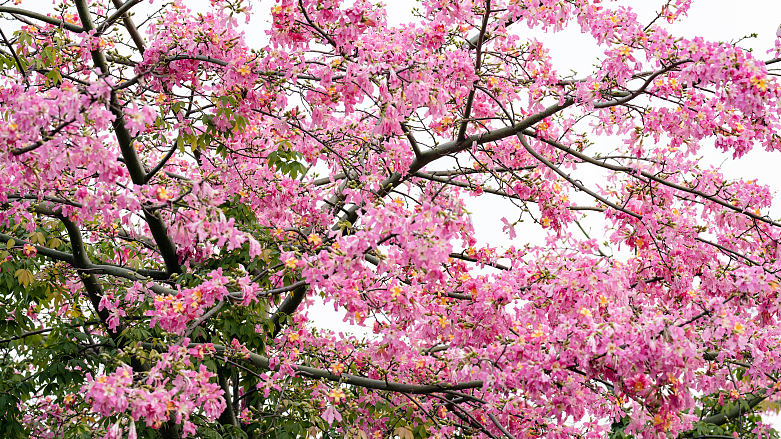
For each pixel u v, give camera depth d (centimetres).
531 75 563
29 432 698
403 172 601
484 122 648
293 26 483
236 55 499
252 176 603
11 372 656
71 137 400
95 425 637
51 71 513
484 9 543
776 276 507
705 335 412
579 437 580
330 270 411
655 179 565
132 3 568
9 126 384
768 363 470
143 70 505
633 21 498
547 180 637
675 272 568
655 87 507
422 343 613
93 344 630
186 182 397
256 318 603
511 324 477
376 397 612
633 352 394
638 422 444
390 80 460
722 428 866
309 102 534
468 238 545
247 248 606
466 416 617
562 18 506
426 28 497
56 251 635
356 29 462
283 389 564
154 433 579
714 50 439
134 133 375
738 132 503
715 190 600
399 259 413
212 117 513
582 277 436
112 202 430
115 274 640
